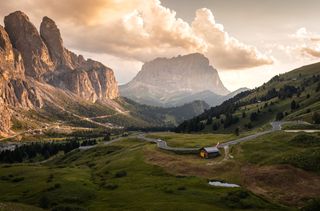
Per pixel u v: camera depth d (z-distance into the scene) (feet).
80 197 288.71
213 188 299.99
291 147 408.67
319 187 295.48
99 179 375.45
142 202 258.57
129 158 480.64
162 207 238.89
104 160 530.68
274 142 444.96
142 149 529.45
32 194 309.42
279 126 625.82
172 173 378.73
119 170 423.23
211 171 376.27
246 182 326.03
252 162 380.17
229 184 322.96
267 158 379.96
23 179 389.39
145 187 314.76
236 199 258.78
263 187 309.83
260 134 554.05
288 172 328.70
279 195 287.69
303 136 430.61
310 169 329.52
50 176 383.24
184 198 265.54
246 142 476.13
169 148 520.83
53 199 281.95
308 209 238.68
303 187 298.35
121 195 287.69
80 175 398.83
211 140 575.79
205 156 444.14
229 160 405.18
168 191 287.69
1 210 200.13
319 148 368.68
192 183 318.65
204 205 242.99
